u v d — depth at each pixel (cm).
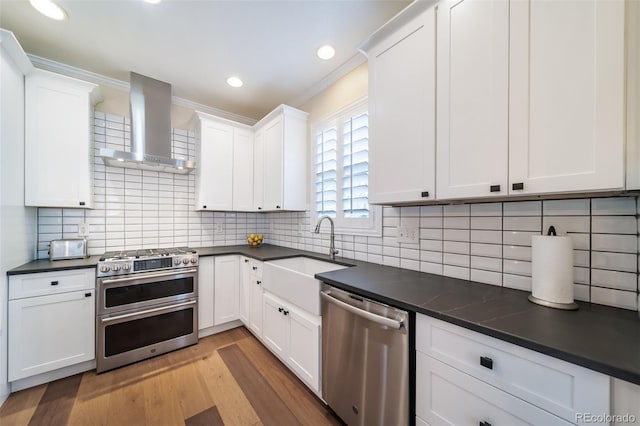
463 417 87
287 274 182
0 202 153
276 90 262
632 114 75
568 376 66
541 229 115
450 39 117
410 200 133
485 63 105
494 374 79
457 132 114
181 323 226
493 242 131
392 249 182
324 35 184
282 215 311
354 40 189
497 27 101
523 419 73
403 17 135
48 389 169
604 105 79
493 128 103
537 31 92
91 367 192
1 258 155
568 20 85
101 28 176
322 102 251
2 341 156
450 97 117
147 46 195
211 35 183
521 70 95
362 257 206
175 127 280
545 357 69
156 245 268
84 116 205
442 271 152
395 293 116
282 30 179
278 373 188
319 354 152
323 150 244
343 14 165
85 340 186
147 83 238
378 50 151
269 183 272
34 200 185
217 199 276
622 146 76
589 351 64
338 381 137
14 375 161
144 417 146
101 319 189
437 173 122
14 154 169
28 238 192
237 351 220
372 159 155
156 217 269
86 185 205
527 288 119
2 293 156
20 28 175
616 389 60
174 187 280
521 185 95
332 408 142
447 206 151
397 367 107
